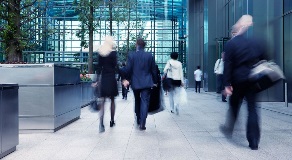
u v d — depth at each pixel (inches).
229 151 197.5
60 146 216.7
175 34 1795.0
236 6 759.1
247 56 200.1
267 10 552.7
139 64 281.7
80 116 387.2
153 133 263.4
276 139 232.4
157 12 1797.5
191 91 1018.7
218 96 708.7
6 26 450.9
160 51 1792.6
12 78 272.1
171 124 313.3
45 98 272.5
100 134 260.8
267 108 446.0
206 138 239.9
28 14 482.0
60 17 1643.7
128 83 291.3
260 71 196.1
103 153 195.3
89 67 772.6
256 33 549.3
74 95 345.7
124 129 285.1
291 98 534.3
